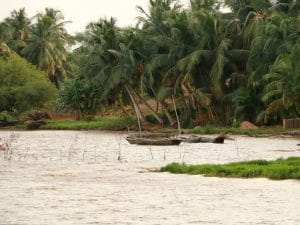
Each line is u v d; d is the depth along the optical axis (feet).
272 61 416.05
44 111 572.92
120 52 467.11
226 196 151.43
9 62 568.00
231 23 449.06
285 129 401.70
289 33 406.82
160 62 455.22
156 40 458.50
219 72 426.92
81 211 133.49
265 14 431.02
